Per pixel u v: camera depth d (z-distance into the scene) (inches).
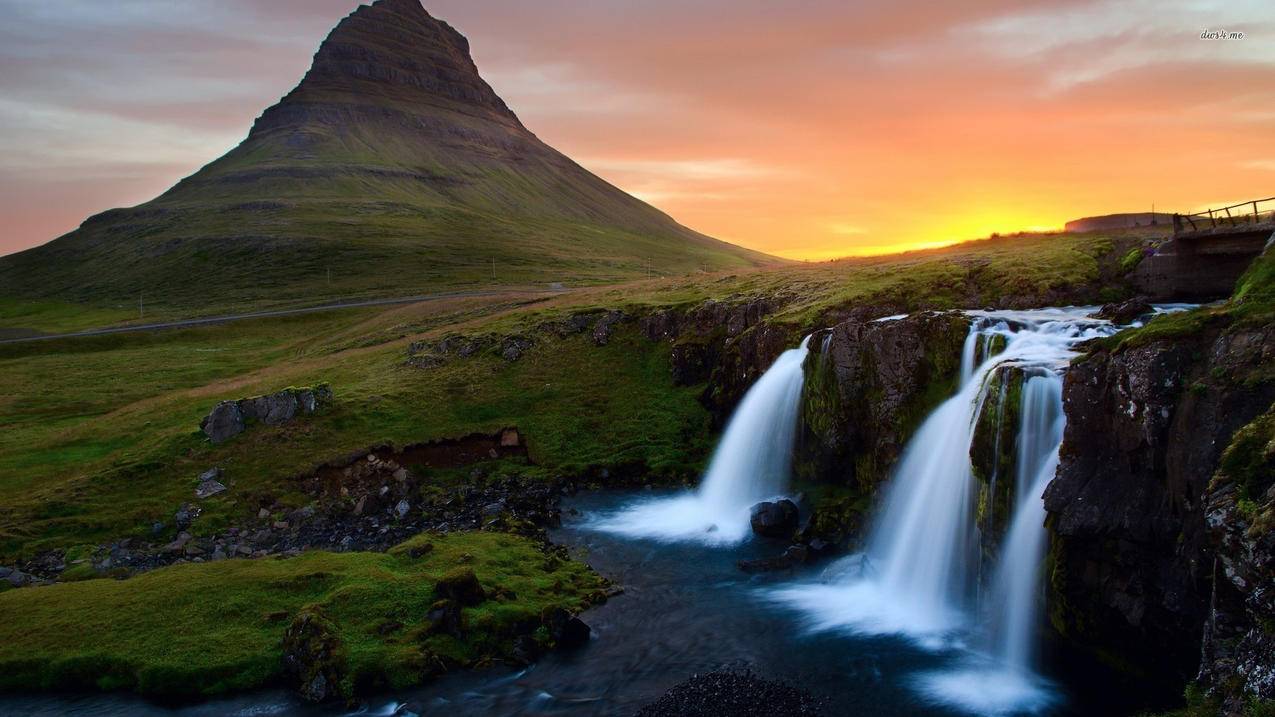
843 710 1063.6
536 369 3058.6
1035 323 1736.0
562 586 1508.4
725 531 1888.5
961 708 1059.9
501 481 2329.0
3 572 1697.8
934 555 1473.9
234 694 1165.7
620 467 2423.7
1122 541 1027.9
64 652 1245.1
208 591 1422.2
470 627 1284.4
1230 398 932.0
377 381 2970.0
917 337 1804.9
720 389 2640.3
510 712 1099.9
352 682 1151.6
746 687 1126.4
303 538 1898.4
